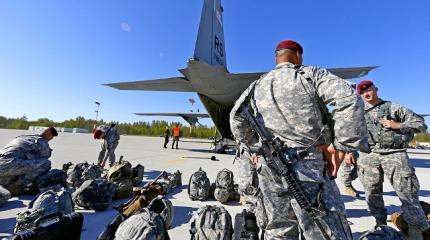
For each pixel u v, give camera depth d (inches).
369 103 133.5
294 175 63.4
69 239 87.4
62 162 318.3
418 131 120.1
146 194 126.5
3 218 133.8
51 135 198.4
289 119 67.6
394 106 125.7
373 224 142.7
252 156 75.9
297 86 67.9
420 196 207.9
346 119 58.4
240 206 167.2
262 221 73.0
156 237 79.9
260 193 74.9
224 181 175.9
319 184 63.4
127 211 108.4
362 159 135.0
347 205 182.7
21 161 170.9
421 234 114.7
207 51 381.7
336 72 348.2
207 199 181.3
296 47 75.8
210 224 94.8
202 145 803.4
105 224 128.2
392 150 122.3
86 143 640.4
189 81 394.3
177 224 132.3
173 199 180.1
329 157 67.7
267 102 72.0
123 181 177.5
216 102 496.7
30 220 100.0
